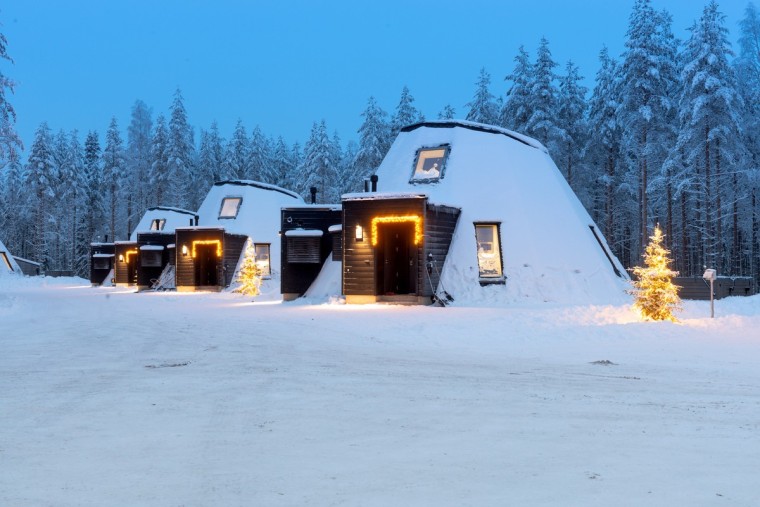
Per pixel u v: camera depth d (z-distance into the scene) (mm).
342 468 3865
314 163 59719
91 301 25719
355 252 20938
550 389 6598
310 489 3467
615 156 43000
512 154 25188
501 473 3754
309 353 9555
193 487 3512
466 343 10930
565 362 8641
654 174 39188
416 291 20188
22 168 70812
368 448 4328
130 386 6785
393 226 22719
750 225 39812
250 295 29906
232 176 66438
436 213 21266
